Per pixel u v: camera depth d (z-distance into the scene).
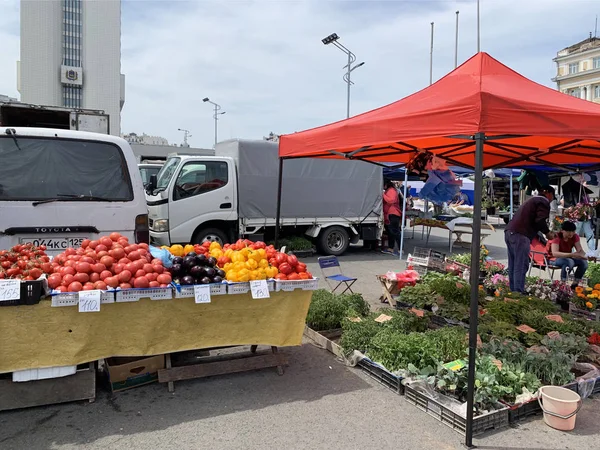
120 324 3.61
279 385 4.10
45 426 3.27
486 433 3.38
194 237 9.58
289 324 4.27
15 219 4.52
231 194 9.76
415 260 7.74
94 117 9.29
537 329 5.09
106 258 3.66
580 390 3.97
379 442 3.21
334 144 4.75
